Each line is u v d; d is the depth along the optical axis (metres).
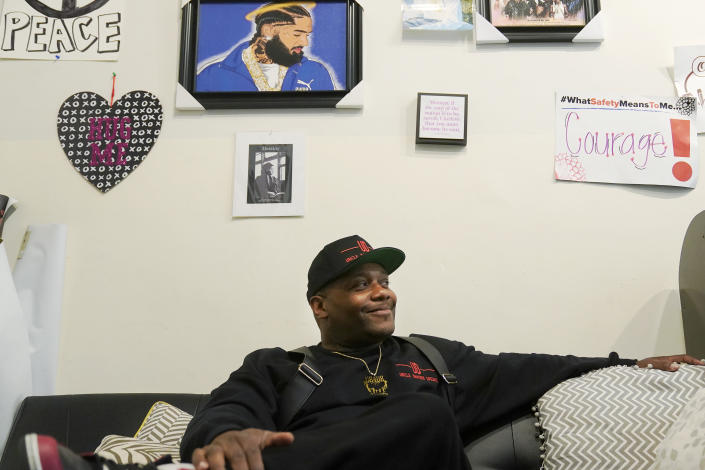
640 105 2.19
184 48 2.22
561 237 2.10
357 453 1.04
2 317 1.81
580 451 1.40
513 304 2.05
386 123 2.19
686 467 1.16
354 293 1.57
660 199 2.12
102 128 2.20
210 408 1.34
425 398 1.14
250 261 2.09
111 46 2.26
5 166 2.17
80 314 2.06
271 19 2.26
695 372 1.50
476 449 1.53
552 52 2.24
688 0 2.25
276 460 1.03
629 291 2.06
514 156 2.16
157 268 2.09
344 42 2.24
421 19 2.25
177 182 2.15
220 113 2.21
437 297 2.05
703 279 1.88
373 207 2.12
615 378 1.51
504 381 1.59
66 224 2.12
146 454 1.38
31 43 2.25
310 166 2.15
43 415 1.71
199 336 2.04
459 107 2.17
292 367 1.50
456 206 2.12
